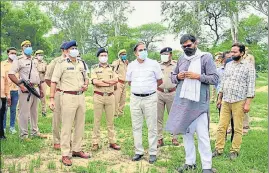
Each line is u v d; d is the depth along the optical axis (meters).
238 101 6.31
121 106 11.02
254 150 6.95
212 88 15.13
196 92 5.33
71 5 43.25
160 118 7.41
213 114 12.06
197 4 33.31
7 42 44.81
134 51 6.34
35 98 7.84
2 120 7.61
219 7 34.91
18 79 7.77
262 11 30.61
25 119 7.55
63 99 6.17
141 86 6.23
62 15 44.50
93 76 6.95
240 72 6.28
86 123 10.13
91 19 43.75
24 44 7.58
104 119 10.38
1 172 5.64
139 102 6.30
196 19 33.19
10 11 46.22
